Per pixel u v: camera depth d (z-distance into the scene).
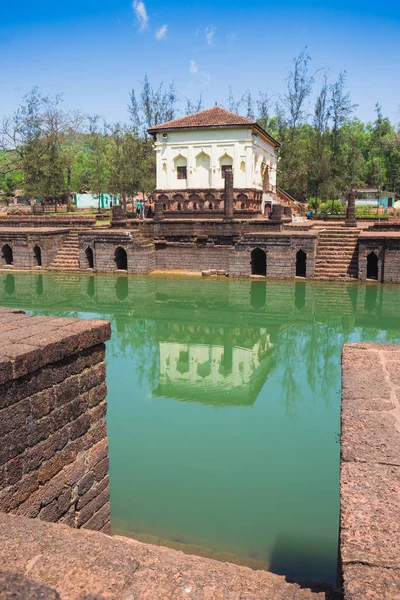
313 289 23.41
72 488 4.95
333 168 48.41
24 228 32.91
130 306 21.14
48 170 48.22
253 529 6.14
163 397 11.22
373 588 2.20
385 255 23.86
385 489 2.89
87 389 5.10
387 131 71.75
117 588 2.68
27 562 2.86
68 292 23.97
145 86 48.69
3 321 5.31
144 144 47.31
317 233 26.03
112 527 6.18
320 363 13.94
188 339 16.66
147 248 27.97
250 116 58.16
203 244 28.02
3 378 4.00
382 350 5.68
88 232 28.55
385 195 59.56
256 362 14.12
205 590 2.75
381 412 3.90
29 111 48.12
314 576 5.25
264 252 27.55
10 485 4.20
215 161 35.06
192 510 6.55
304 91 51.88
